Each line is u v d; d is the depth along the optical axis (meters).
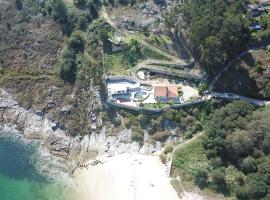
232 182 118.94
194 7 143.12
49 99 145.38
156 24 150.88
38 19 160.38
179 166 126.25
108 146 134.75
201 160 125.56
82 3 160.12
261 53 133.75
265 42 135.62
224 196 118.06
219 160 122.50
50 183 127.94
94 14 157.88
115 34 151.50
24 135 140.88
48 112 143.50
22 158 134.75
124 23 153.62
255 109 129.88
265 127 120.88
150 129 135.00
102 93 141.50
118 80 142.88
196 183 122.00
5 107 147.00
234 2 142.50
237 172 120.69
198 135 132.12
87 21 156.50
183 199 120.19
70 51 149.50
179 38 146.50
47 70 150.50
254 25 137.88
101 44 149.25
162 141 133.50
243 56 135.38
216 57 133.50
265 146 120.06
